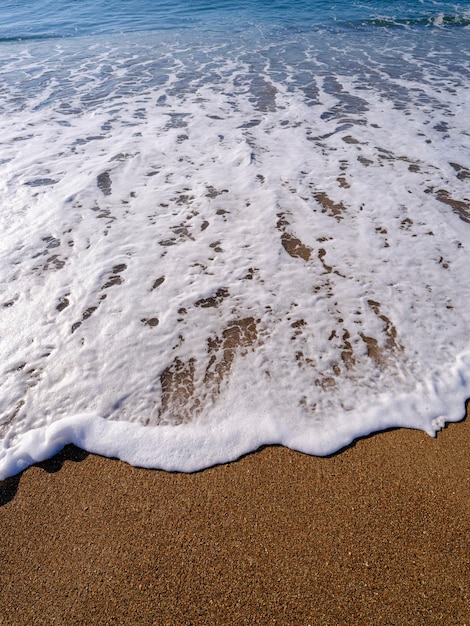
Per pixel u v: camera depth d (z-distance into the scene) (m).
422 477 1.95
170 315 2.84
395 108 6.08
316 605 1.56
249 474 1.98
